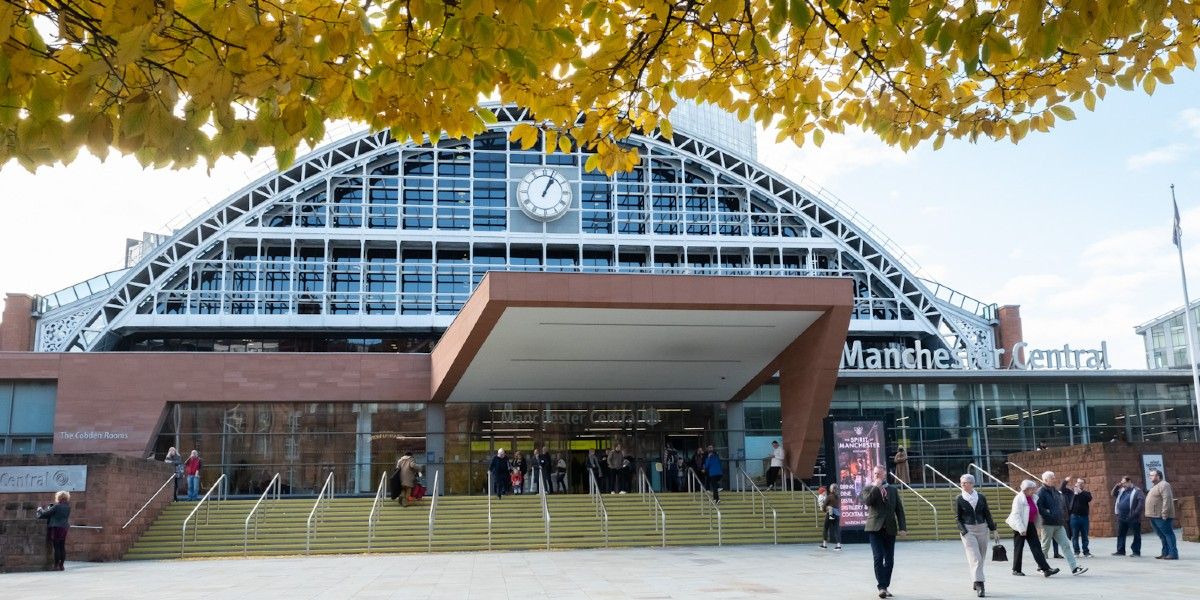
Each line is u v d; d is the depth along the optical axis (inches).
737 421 1615.4
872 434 1037.8
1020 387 1768.0
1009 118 320.8
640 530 1135.6
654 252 2402.8
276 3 229.3
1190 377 1792.6
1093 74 297.0
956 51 282.7
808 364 1206.3
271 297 2278.5
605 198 2415.1
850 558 863.7
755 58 309.4
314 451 1493.6
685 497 1267.2
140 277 2218.3
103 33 202.5
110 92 213.8
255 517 1149.1
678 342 1240.2
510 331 1152.2
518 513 1189.1
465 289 2327.8
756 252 2445.9
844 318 1114.7
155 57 212.7
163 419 1466.5
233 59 209.2
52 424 1459.2
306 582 703.7
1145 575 649.0
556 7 221.1
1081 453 1148.5
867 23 285.9
